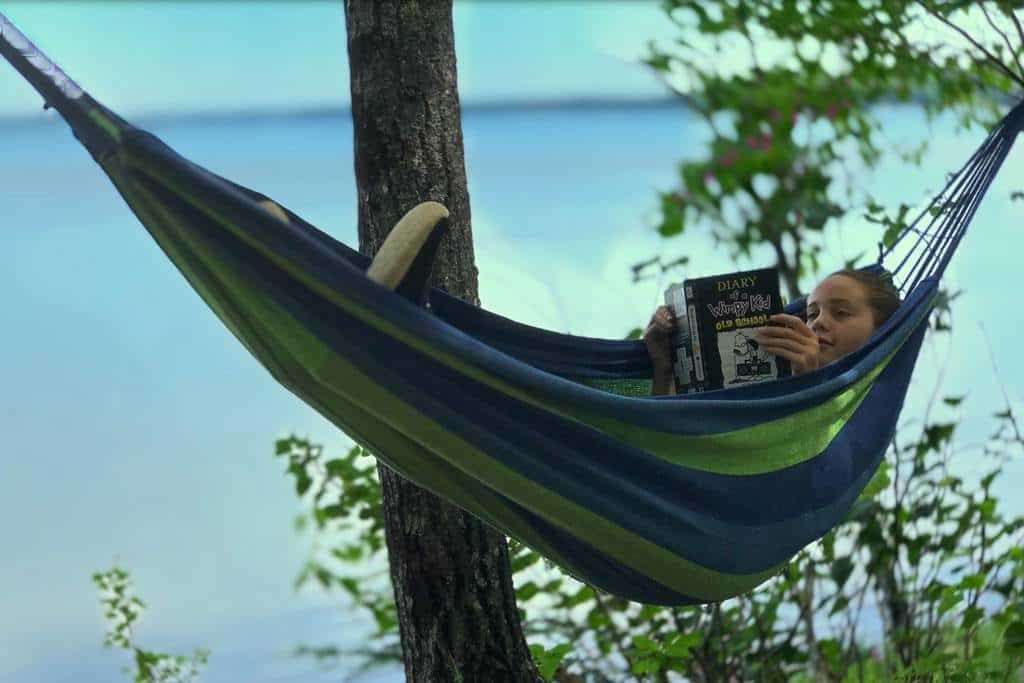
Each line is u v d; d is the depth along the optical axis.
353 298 3.74
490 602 5.74
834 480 5.08
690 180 11.25
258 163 34.72
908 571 7.77
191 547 13.60
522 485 4.23
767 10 8.82
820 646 7.57
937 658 6.94
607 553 4.49
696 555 4.56
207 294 4.19
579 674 7.26
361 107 5.89
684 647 6.52
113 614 7.47
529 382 4.03
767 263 10.48
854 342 5.84
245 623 11.28
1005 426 7.52
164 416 17.36
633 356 5.91
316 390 4.18
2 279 22.47
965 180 6.57
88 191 29.14
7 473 15.59
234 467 15.95
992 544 7.25
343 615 11.34
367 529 7.89
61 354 19.30
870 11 8.20
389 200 5.82
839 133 9.93
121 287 22.39
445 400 4.00
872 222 7.57
